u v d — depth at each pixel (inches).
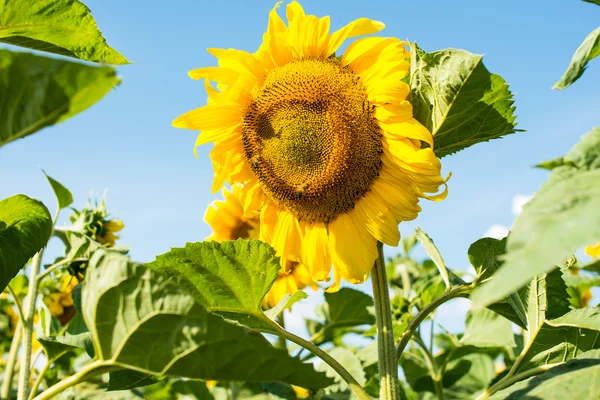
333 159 30.0
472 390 47.4
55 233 39.9
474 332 42.9
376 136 29.8
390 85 28.6
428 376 45.7
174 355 21.5
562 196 16.5
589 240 14.9
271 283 28.3
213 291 28.4
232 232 41.0
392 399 27.1
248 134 31.6
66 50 26.2
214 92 31.3
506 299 29.2
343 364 37.0
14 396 48.4
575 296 46.9
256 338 21.2
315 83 30.5
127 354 22.0
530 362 27.6
